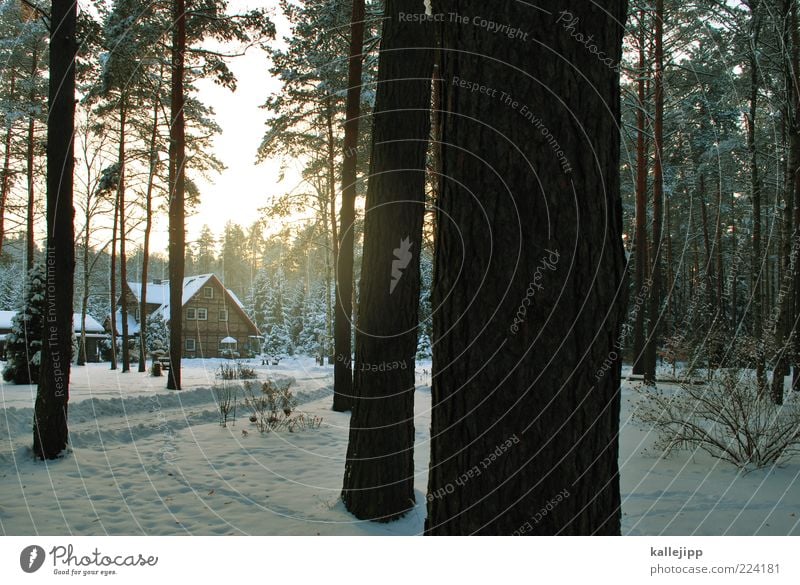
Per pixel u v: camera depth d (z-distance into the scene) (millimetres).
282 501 5012
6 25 16844
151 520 4438
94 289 38812
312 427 8922
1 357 25719
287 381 16297
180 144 13227
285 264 21500
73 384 14906
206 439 7754
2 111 16078
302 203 19047
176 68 12906
